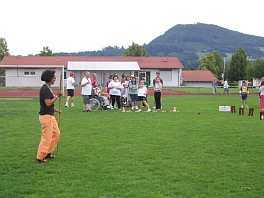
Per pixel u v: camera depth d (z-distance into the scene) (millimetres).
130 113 18078
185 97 32844
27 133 11891
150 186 6547
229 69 88562
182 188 6449
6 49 81375
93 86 20406
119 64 53469
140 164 7980
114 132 12094
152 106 22359
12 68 54344
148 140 10711
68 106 21891
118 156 8711
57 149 9352
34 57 61719
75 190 6316
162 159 8453
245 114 18031
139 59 64312
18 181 6805
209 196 6102
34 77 35531
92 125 13672
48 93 8141
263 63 70938
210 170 7570
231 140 10812
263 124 14289
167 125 13766
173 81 62844
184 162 8195
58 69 44219
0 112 17891
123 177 7039
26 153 9031
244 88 22078
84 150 9359
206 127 13328
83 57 63750
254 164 8086
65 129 12695
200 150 9422
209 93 40312
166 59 65375
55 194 6129
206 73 69750
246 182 6832
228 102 26609
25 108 20203
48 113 8211
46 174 7262
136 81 20703
